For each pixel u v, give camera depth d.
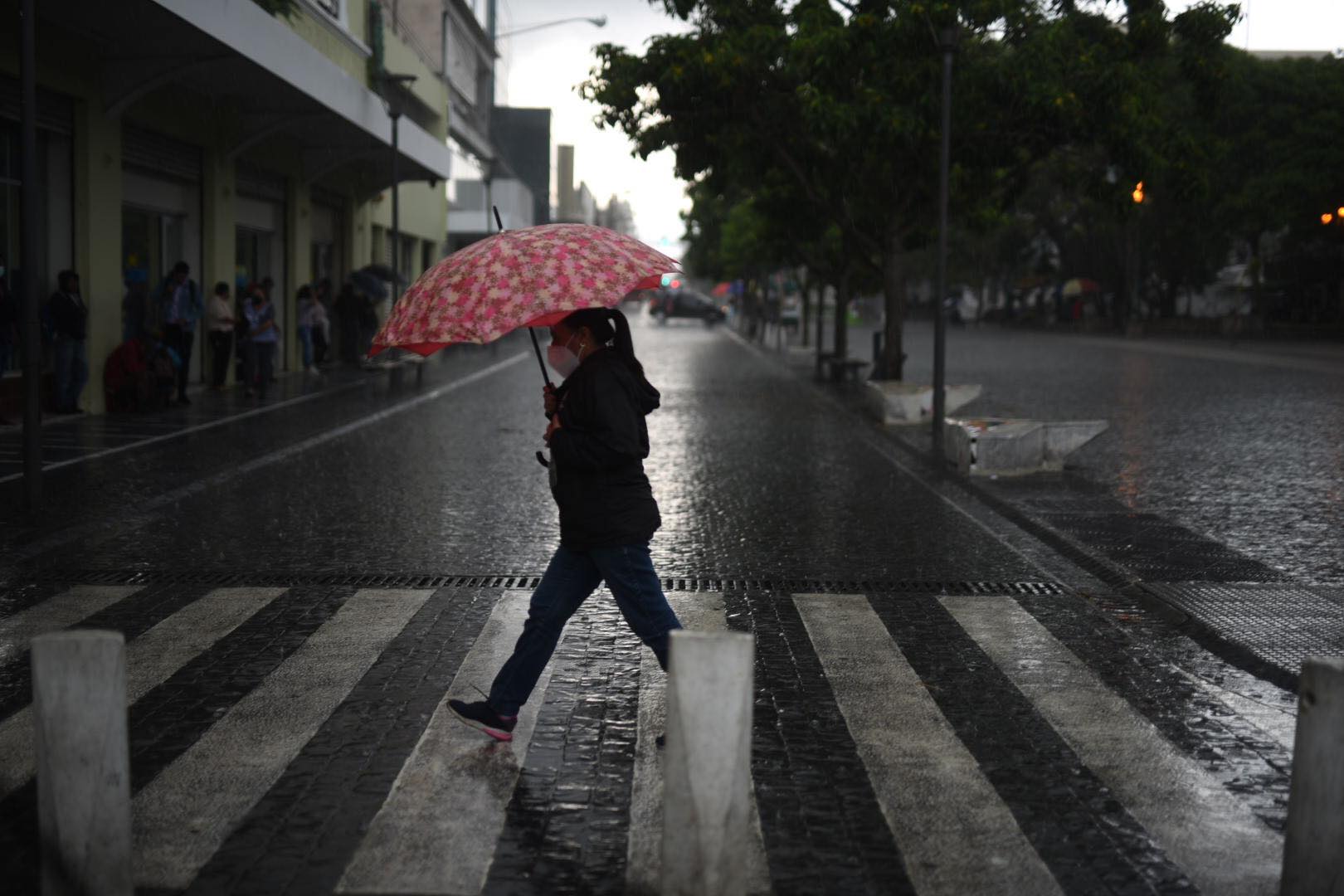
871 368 30.06
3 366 15.04
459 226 47.78
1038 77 18.66
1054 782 4.63
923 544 9.18
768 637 6.62
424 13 42.00
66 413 16.09
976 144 19.50
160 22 14.41
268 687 5.67
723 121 20.75
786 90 20.55
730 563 8.45
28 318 9.60
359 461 13.12
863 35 18.48
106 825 3.47
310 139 24.86
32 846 4.01
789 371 29.81
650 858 3.94
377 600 7.30
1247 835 4.20
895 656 6.28
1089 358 36.59
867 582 7.96
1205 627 6.77
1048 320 69.69
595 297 4.43
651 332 56.22
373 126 23.88
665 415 18.88
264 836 4.09
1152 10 18.98
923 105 18.41
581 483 4.74
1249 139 41.59
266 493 11.02
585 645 6.37
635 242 4.92
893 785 4.58
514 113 58.91
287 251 25.95
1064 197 52.88
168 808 4.31
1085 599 7.57
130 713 5.29
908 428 17.12
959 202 21.34
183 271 18.53
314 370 26.16
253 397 20.22
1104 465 13.27
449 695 5.58
